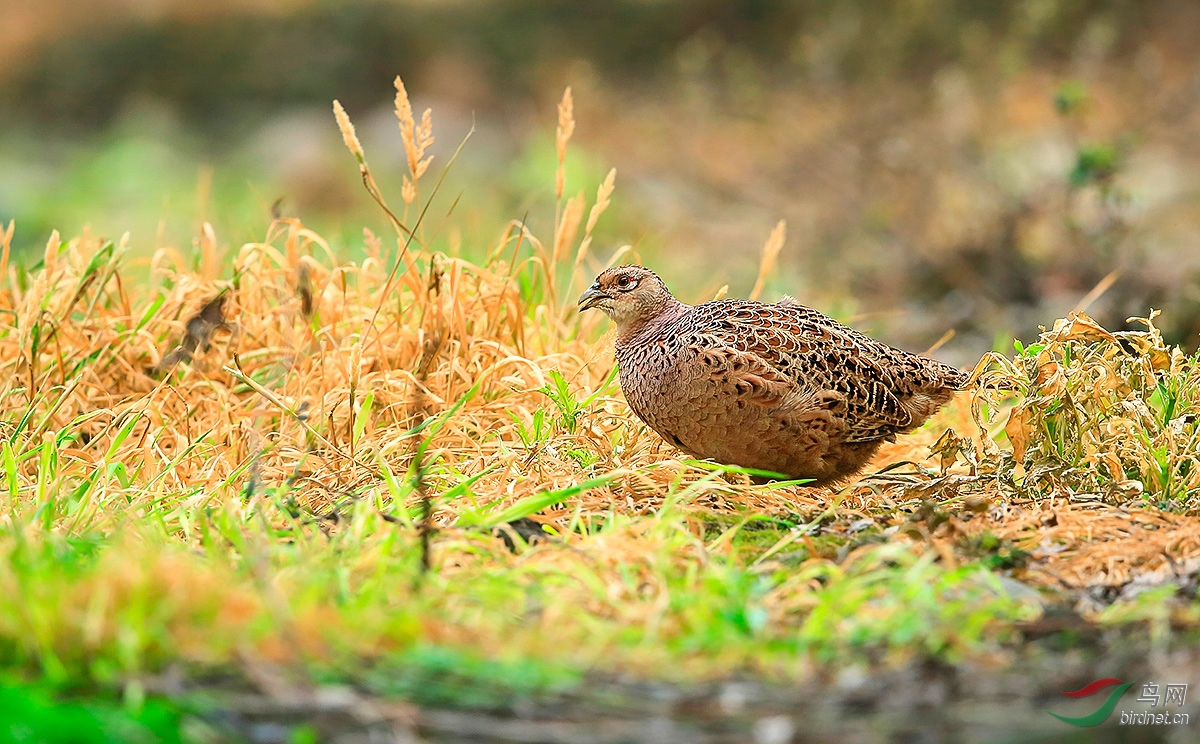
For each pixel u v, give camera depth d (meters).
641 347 9.72
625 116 28.91
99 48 36.88
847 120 22.17
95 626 6.00
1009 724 5.97
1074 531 8.18
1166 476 9.06
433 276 10.77
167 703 5.79
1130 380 9.48
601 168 26.55
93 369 10.72
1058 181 19.61
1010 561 7.82
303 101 34.22
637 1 35.09
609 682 6.26
